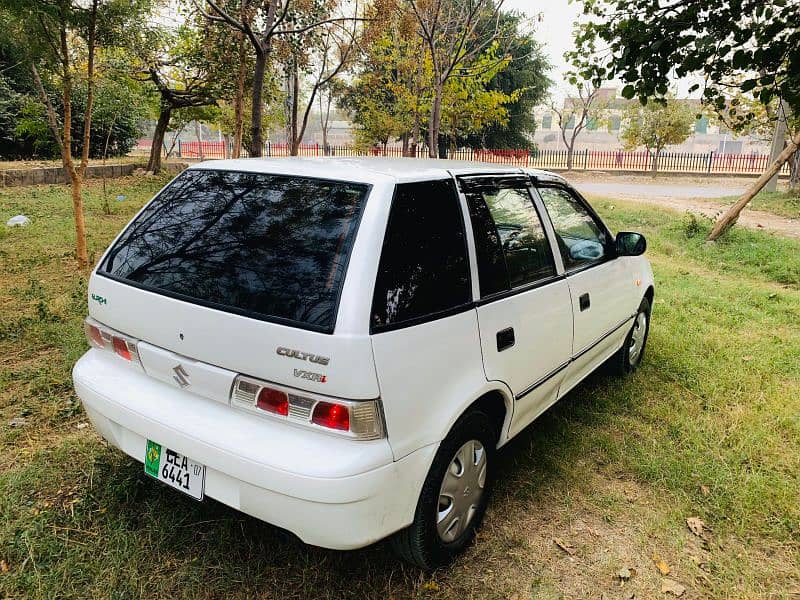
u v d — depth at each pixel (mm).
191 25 11742
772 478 3307
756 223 13094
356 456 1963
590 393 4289
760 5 3912
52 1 5699
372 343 1992
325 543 2020
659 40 4137
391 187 2295
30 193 12539
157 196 2879
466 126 21641
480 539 2736
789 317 6328
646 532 2844
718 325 5988
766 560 2725
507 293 2734
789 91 3900
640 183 24547
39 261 7070
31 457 3146
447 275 2398
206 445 2123
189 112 18234
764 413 4035
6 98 15094
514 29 14312
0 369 4160
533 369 2945
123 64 10773
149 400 2359
